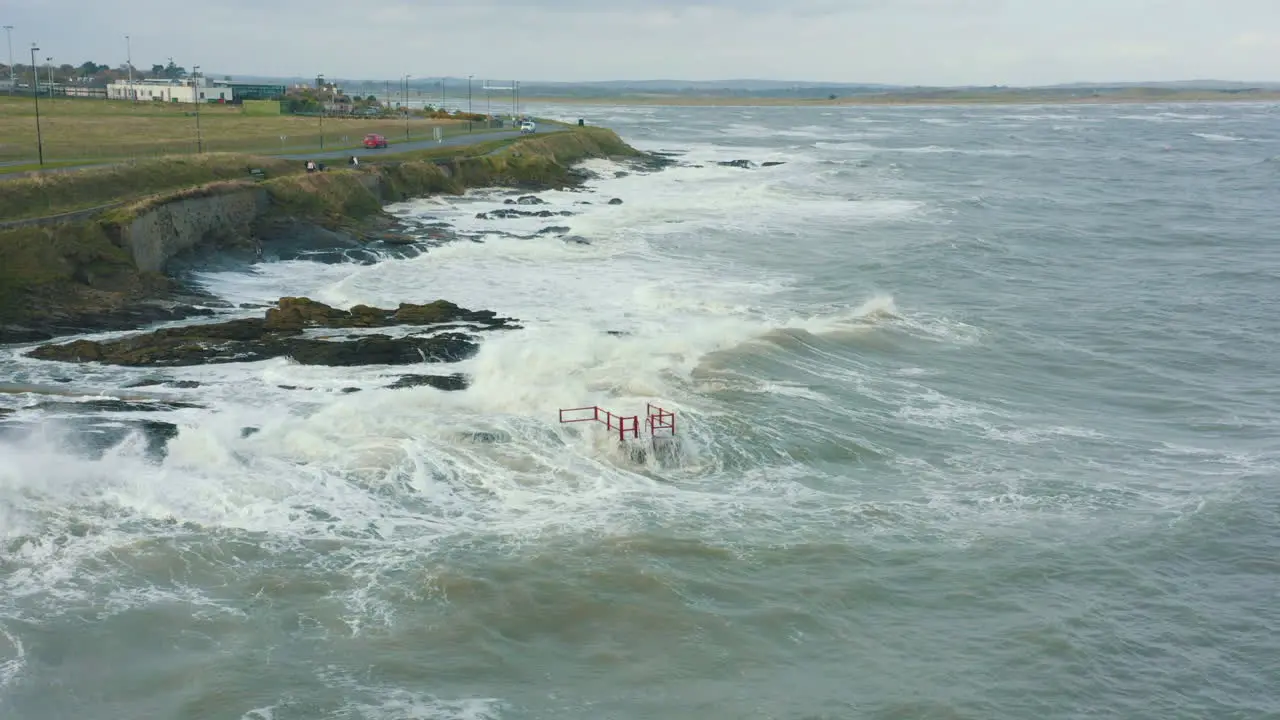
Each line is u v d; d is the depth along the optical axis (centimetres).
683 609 1855
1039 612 1892
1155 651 1791
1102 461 2628
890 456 2598
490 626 1788
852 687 1661
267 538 2052
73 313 3681
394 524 2131
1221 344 3803
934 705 1619
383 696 1594
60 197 4816
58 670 1633
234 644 1711
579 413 2722
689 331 3522
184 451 2378
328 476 2316
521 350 3166
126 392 2847
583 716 1568
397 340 3284
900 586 1967
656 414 2695
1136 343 3784
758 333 3506
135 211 4216
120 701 1566
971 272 4984
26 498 2127
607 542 2077
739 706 1605
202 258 4644
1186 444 2780
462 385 2923
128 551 1975
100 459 2328
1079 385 3300
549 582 1923
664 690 1639
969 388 3188
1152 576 2034
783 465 2511
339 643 1723
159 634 1731
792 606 1881
